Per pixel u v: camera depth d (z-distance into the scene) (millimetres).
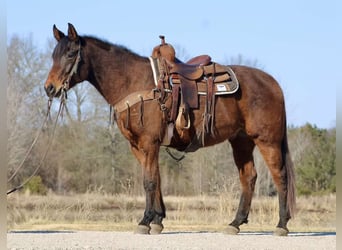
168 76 8883
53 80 8727
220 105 9109
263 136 9266
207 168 23969
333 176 31969
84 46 8836
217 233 9555
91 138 32062
